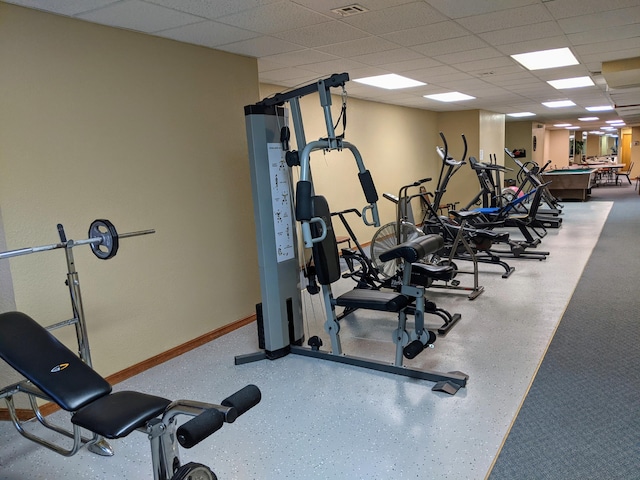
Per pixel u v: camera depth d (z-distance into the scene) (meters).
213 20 3.04
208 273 3.80
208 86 3.75
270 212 3.22
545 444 2.20
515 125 14.08
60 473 2.23
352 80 5.69
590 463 2.04
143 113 3.26
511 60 4.91
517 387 2.74
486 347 3.34
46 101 2.72
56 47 2.76
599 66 5.41
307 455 2.22
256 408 2.66
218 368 3.25
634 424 2.32
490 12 3.25
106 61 3.02
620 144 21.94
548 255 6.10
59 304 2.83
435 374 2.83
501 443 2.22
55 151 2.77
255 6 2.84
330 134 2.69
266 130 3.16
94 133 2.97
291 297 3.40
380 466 2.11
